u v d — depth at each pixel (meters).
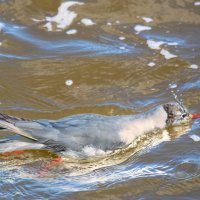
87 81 14.95
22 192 11.56
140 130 13.41
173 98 14.52
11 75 14.94
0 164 12.58
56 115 13.80
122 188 11.77
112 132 12.95
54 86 14.70
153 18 17.22
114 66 15.43
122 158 12.89
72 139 12.66
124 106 14.21
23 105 14.05
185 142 13.29
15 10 17.23
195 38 16.58
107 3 17.55
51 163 12.68
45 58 15.57
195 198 11.48
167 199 11.45
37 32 16.50
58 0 17.64
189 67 15.55
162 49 16.14
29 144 12.60
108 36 16.52
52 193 11.53
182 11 17.50
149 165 12.55
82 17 17.12
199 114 14.02
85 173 12.36
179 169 12.34
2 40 16.09
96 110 14.04
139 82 15.04
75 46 16.06
